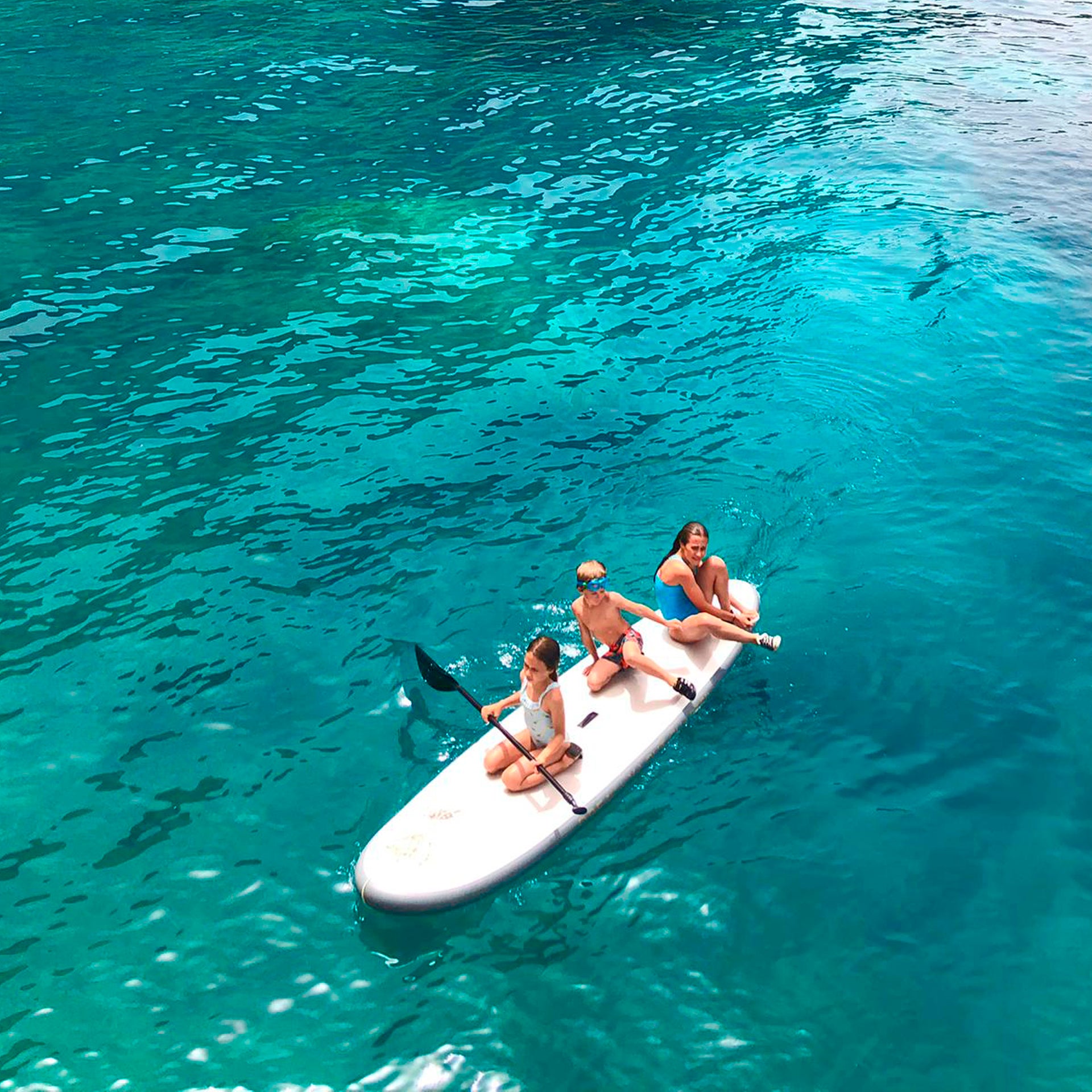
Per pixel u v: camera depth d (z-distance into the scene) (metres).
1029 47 25.09
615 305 14.15
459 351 13.13
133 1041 6.16
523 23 25.58
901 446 11.63
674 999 6.42
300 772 7.91
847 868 7.21
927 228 16.19
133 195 16.77
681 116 20.30
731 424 11.92
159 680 8.65
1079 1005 6.35
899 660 8.95
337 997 6.42
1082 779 7.87
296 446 11.45
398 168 17.94
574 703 8.25
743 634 8.52
